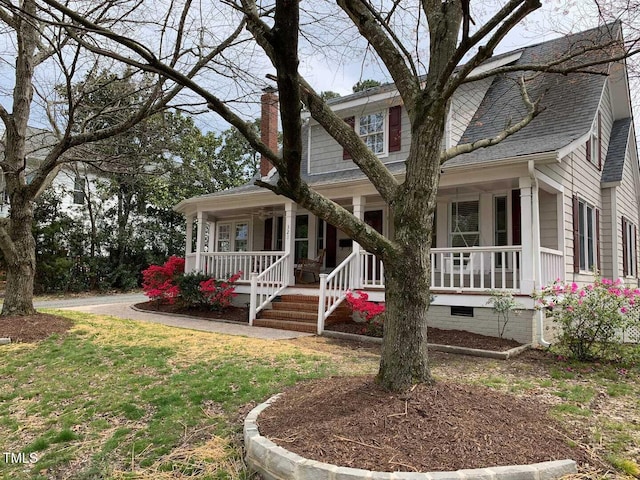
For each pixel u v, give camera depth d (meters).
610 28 5.29
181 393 4.64
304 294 10.65
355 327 8.95
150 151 9.68
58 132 9.35
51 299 17.16
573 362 6.25
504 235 9.82
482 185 9.53
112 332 7.82
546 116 9.91
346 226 3.66
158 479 3.03
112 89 8.60
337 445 3.03
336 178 11.47
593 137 11.91
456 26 4.01
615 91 13.69
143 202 22.81
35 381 5.18
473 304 8.19
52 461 3.37
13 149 8.49
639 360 6.15
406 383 3.76
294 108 2.80
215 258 12.75
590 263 11.21
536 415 3.72
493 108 11.18
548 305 7.28
